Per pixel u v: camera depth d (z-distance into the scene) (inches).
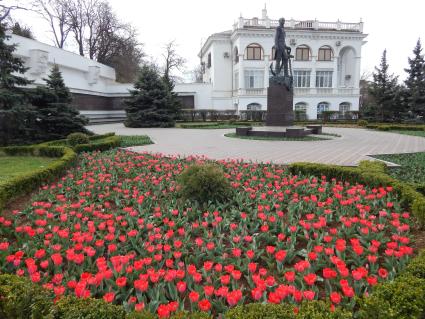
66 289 113.5
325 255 137.2
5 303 93.3
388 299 93.4
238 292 96.8
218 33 1547.7
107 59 1657.2
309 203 206.5
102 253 145.5
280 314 84.1
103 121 1331.2
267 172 287.6
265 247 157.0
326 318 82.7
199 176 212.2
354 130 934.4
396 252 126.6
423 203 175.8
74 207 197.3
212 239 155.2
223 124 1173.1
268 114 720.3
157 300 106.2
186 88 1497.3
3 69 502.3
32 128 572.1
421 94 1154.7
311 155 434.3
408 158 406.0
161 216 188.1
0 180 298.5
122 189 246.8
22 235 167.9
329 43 1518.2
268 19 1461.6
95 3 1544.0
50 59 959.0
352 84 1578.5
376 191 216.7
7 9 849.5
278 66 701.9
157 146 540.7
